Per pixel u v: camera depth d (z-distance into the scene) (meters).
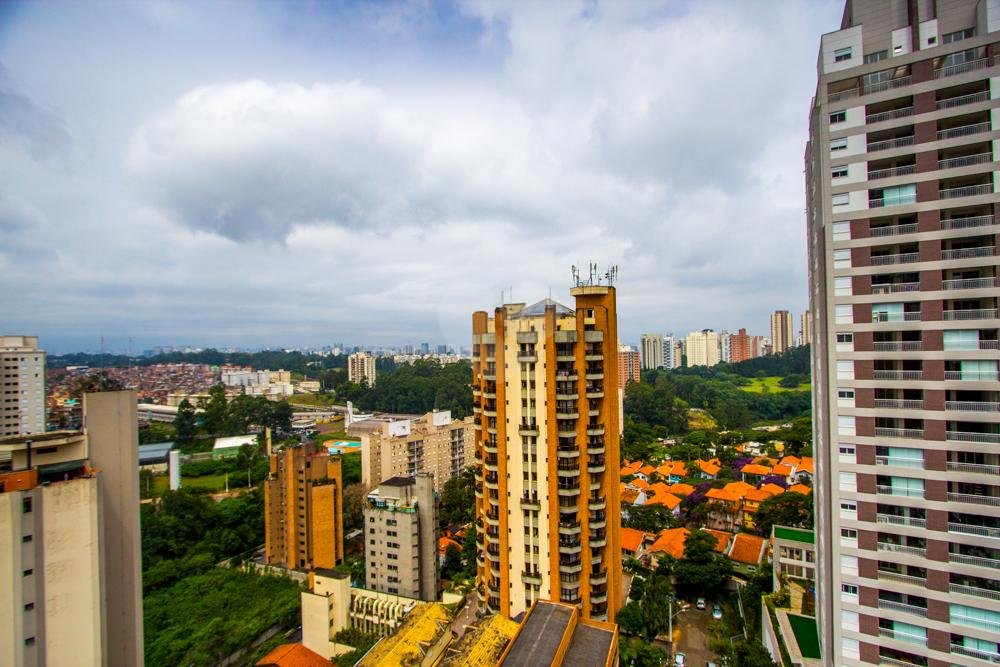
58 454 47.06
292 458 122.38
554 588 71.88
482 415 79.88
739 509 130.50
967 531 47.06
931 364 48.91
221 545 129.88
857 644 51.44
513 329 74.62
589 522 73.56
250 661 90.62
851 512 51.97
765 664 66.50
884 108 51.78
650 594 84.00
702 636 84.75
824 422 56.88
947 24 49.66
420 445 169.50
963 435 47.59
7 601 41.03
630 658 72.12
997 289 46.84
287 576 116.38
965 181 49.09
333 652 88.56
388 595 94.94
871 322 51.31
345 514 142.00
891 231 50.88
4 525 41.12
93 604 45.41
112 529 49.47
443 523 140.50
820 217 56.53
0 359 178.25
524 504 74.00
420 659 66.62
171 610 101.00
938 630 47.75
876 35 52.47
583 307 77.44
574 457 71.88
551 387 71.81
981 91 48.25
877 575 50.72
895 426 50.31
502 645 61.59
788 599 78.75
